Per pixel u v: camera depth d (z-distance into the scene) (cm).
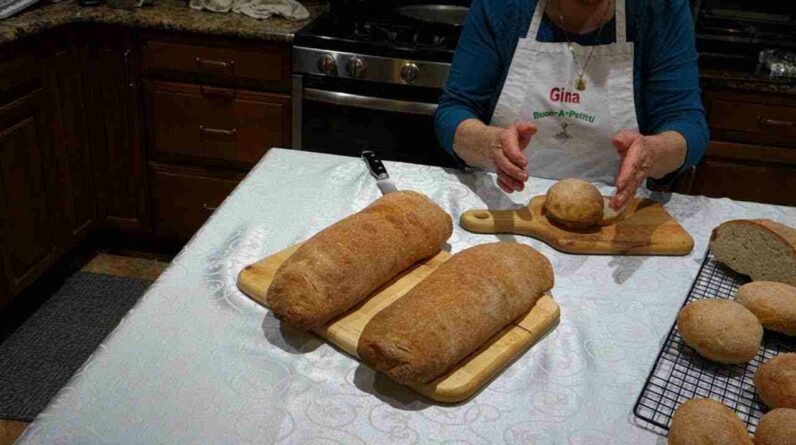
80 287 238
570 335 93
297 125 231
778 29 226
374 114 225
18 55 196
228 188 246
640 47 136
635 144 110
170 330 88
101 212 254
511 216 118
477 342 84
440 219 104
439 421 78
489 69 142
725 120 218
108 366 81
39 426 73
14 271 210
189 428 74
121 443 72
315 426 76
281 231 112
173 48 225
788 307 92
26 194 210
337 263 88
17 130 200
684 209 128
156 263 258
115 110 237
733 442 71
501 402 81
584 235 114
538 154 149
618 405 81
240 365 83
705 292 104
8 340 209
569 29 137
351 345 85
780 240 101
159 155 244
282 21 229
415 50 212
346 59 216
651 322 97
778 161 221
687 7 135
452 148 135
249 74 226
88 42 226
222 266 101
